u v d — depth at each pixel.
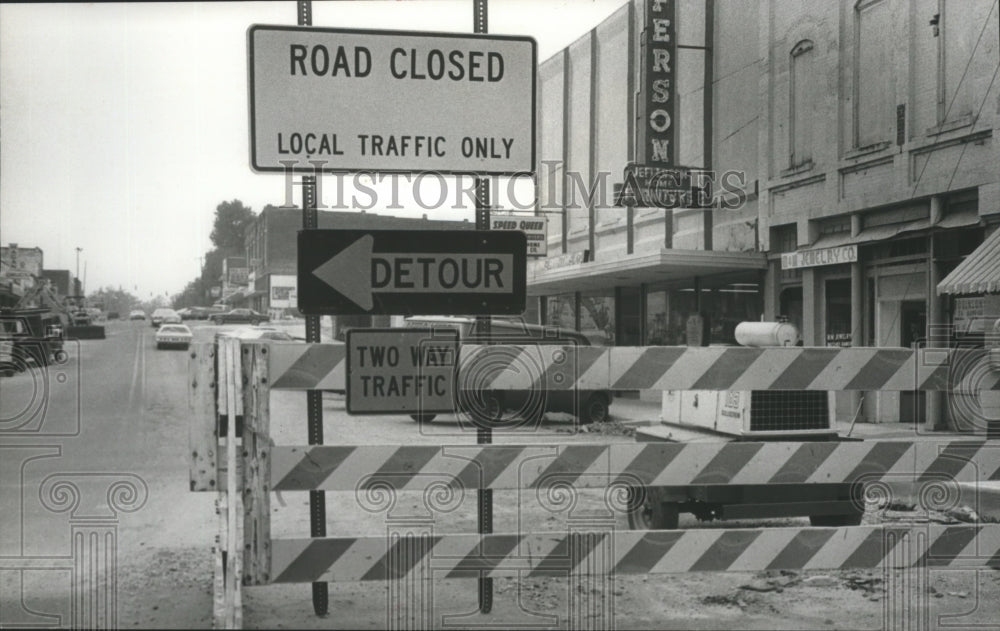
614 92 22.75
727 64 18.73
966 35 13.23
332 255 5.20
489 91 5.41
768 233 17.77
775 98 17.45
